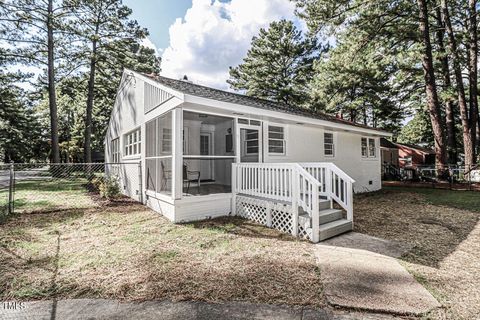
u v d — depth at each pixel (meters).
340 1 12.04
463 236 4.64
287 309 2.40
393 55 12.85
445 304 2.44
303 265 3.36
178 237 4.55
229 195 6.29
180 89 5.68
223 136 8.98
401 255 3.72
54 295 2.66
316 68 18.95
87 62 15.75
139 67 19.22
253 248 4.00
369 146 12.28
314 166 5.89
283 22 22.86
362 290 2.70
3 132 24.47
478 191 10.34
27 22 12.45
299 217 4.66
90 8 14.38
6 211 6.46
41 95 17.38
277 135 8.25
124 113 10.15
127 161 9.72
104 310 2.40
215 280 2.96
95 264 3.39
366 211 6.96
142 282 2.91
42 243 4.22
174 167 5.52
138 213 6.54
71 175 13.04
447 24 13.16
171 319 2.26
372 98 20.19
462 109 13.62
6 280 2.94
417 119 31.08
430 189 11.51
